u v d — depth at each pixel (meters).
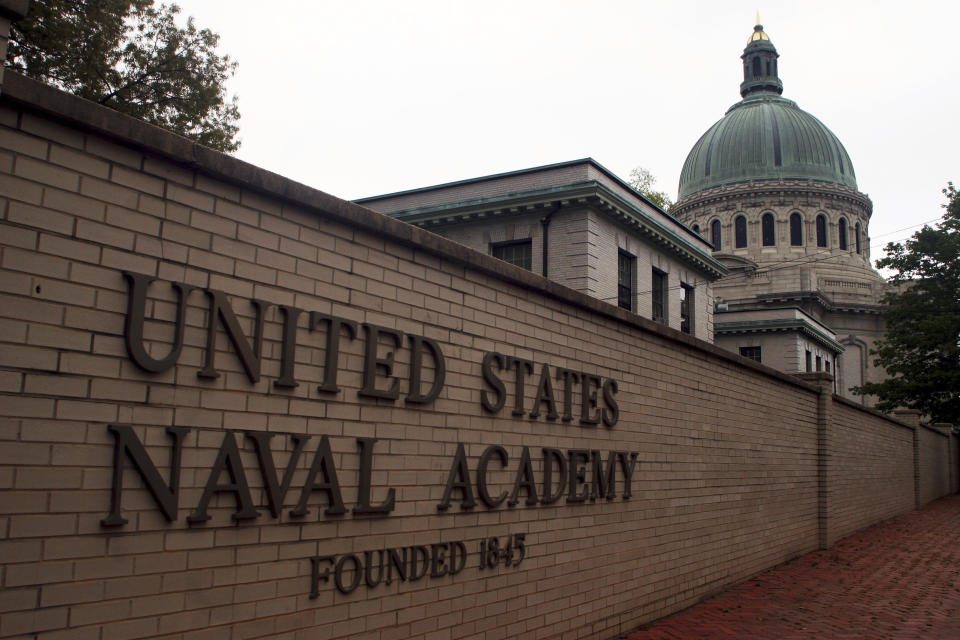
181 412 4.14
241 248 4.54
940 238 41.06
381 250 5.52
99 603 3.71
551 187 24.06
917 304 41.50
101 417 3.79
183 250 4.23
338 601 4.96
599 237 24.52
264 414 4.57
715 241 66.06
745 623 8.99
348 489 5.09
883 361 42.44
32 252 3.61
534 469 7.00
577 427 7.70
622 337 8.66
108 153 3.94
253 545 4.45
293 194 4.79
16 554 3.44
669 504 9.45
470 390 6.26
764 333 42.03
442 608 5.81
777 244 63.62
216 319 4.34
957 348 38.94
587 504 7.79
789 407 14.32
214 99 24.44
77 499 3.66
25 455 3.51
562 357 7.55
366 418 5.27
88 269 3.81
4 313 3.49
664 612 9.17
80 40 21.44
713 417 10.90
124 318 3.94
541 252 24.44
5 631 3.38
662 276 28.69
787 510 13.88
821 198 64.25
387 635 5.31
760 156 65.88
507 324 6.79
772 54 75.00
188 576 4.10
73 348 3.71
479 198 25.12
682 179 71.19
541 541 7.03
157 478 3.97
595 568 7.83
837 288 59.44
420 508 5.66
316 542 4.84
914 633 8.82
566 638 7.28
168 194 4.19
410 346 5.70
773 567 12.98
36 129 3.67
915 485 28.41
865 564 13.85
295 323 4.79
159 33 23.73
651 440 9.12
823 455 15.98
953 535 19.08
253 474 4.49
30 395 3.55
